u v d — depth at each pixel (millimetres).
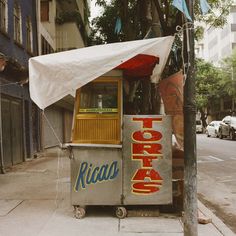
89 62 6164
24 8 17219
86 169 6562
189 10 4949
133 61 6703
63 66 6188
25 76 15172
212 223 6352
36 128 19312
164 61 7391
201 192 9602
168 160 6531
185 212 4945
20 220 6508
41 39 20578
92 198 6539
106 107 6621
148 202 6508
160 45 6398
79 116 6613
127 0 13461
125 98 8023
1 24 13953
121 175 6523
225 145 25219
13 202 7855
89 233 5766
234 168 13773
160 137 6535
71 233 5777
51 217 6664
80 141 6559
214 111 68312
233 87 48000
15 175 11641
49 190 9094
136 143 6523
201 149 21859
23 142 15938
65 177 11102
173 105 7133
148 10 11500
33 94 6273
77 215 6555
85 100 6660
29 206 7492
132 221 6359
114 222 6309
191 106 4910
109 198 6531
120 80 6668
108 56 6141
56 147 25172
